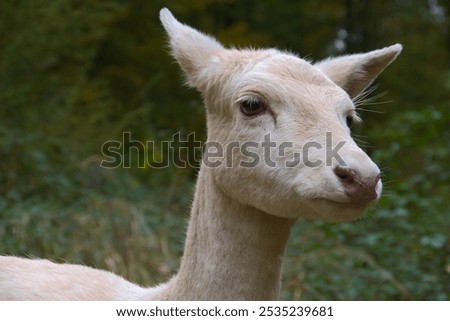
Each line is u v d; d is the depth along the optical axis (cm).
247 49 518
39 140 1124
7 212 898
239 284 450
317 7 2138
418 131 1091
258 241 450
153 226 937
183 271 467
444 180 1092
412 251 950
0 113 1158
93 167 1100
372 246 945
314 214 429
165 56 1516
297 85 439
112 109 1364
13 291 512
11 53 1188
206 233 459
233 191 448
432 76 2044
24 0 1195
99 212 948
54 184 1030
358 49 2159
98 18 1276
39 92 1223
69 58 1315
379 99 1877
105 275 527
